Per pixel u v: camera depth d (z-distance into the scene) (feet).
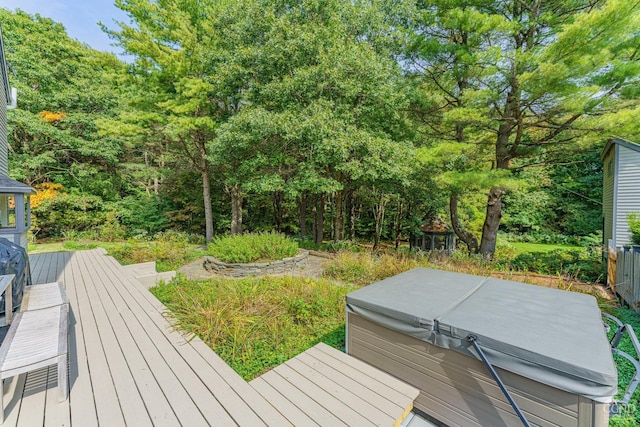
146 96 30.89
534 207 49.24
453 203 31.35
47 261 19.38
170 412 5.33
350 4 23.48
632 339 7.05
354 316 8.55
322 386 6.76
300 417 5.71
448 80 23.63
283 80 23.86
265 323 10.96
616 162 20.75
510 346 5.66
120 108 40.91
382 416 5.78
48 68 36.91
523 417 5.21
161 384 6.15
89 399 5.62
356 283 17.21
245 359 9.13
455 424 6.60
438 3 21.68
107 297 11.75
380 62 23.54
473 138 25.46
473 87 22.25
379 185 30.35
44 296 9.14
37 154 38.65
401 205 42.32
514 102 20.92
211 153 28.27
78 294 12.14
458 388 6.54
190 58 29.22
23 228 11.95
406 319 7.20
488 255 23.24
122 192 48.32
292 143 25.71
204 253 28.40
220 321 10.22
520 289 9.13
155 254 23.94
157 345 7.82
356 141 22.63
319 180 24.62
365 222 52.90
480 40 21.20
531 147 23.81
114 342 7.97
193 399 5.71
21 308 8.00
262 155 26.20
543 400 5.41
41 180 39.60
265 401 5.72
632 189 20.26
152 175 44.86
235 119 23.86
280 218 48.47
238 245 21.08
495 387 5.99
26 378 6.29
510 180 20.18
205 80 29.89
